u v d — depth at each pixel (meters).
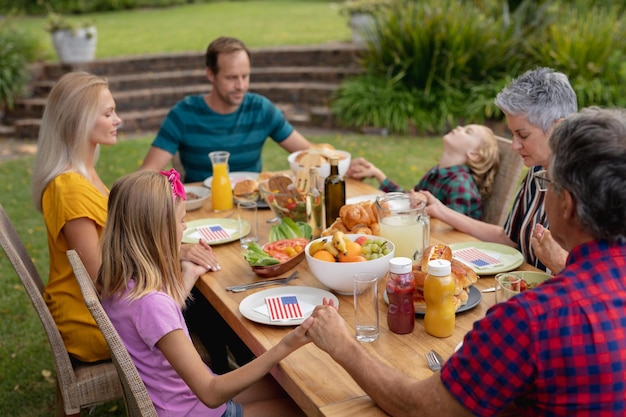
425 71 8.10
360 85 8.28
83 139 2.55
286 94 8.99
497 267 2.28
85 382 2.33
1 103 8.72
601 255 1.28
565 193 1.29
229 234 2.71
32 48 9.76
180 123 3.71
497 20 8.65
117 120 2.67
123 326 1.83
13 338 3.71
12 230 2.54
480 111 7.71
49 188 2.49
